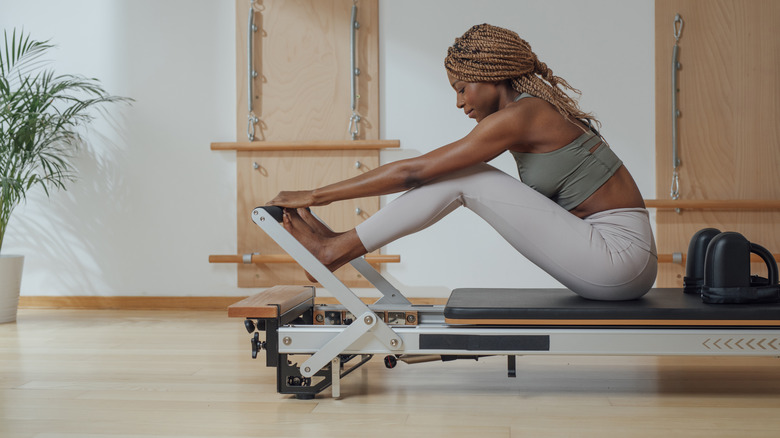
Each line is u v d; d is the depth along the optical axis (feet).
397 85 10.66
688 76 10.27
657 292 6.22
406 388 6.03
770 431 4.78
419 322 6.20
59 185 11.06
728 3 10.18
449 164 5.34
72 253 11.07
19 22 11.12
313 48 10.70
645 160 10.38
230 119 10.88
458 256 10.66
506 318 5.32
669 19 10.25
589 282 5.48
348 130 10.70
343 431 4.84
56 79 11.05
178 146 10.95
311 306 6.52
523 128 5.35
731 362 7.03
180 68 10.92
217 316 10.32
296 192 5.60
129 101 10.99
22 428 4.91
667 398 5.65
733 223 10.23
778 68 10.12
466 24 10.54
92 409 5.41
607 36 10.38
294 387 5.63
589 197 5.57
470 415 5.21
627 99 10.37
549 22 10.46
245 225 10.82
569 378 6.37
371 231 5.47
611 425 4.93
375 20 10.62
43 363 7.12
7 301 9.75
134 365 7.01
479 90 5.68
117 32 11.00
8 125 10.32
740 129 10.21
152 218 11.01
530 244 5.45
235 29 10.82
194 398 5.74
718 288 5.43
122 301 11.04
